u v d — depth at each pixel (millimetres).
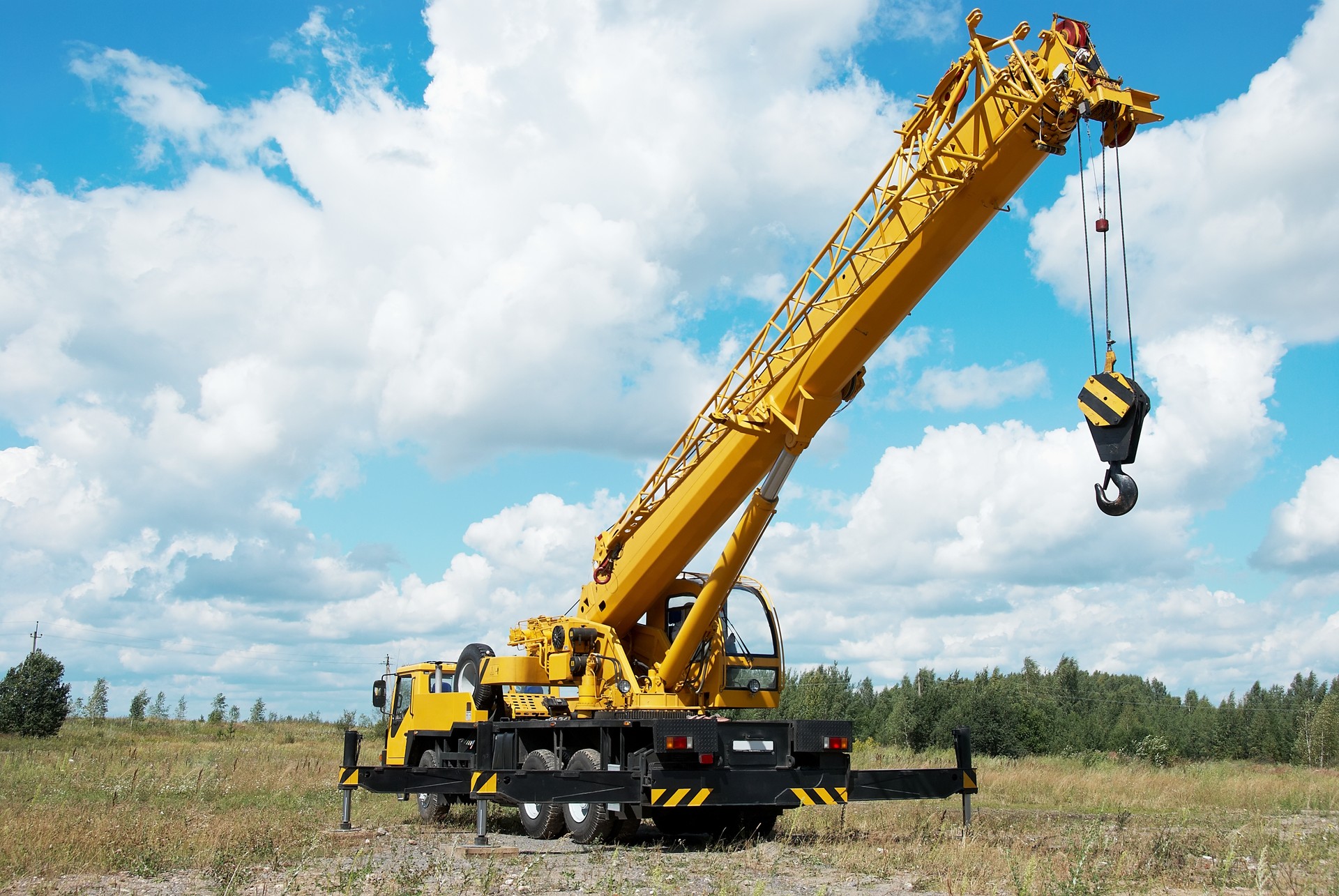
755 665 15148
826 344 12539
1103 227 10406
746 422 13250
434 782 13922
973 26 11250
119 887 9453
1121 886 9461
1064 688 82375
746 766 12656
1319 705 68875
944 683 51812
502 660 16016
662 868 10648
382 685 19953
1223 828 15234
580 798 12297
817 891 8977
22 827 12305
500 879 9945
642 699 14359
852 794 13078
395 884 9484
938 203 11289
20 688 44312
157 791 19375
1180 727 64500
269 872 10398
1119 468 10094
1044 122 10609
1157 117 10383
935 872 10242
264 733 53344
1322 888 9289
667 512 14602
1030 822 15781
